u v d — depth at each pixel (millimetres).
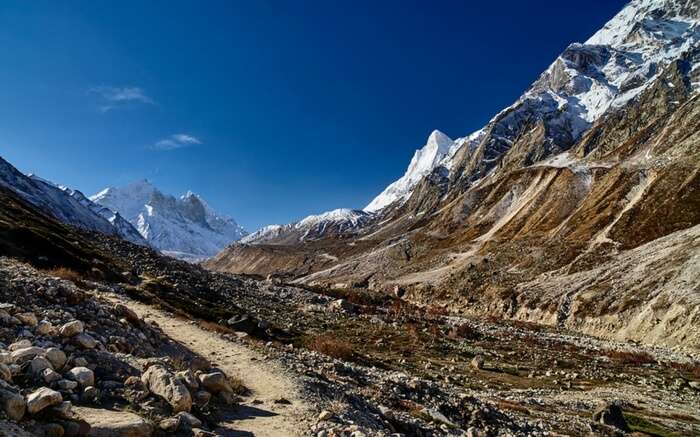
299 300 67812
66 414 9047
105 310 19641
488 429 22422
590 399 36156
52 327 14062
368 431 13234
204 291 54219
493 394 33469
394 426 17266
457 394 26984
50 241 42938
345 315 60375
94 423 9430
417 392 24703
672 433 29062
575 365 49406
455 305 125375
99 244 73312
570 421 27906
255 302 59875
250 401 14773
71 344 13773
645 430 29000
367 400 19375
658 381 45188
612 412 29094
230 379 15836
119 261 59219
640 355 57219
